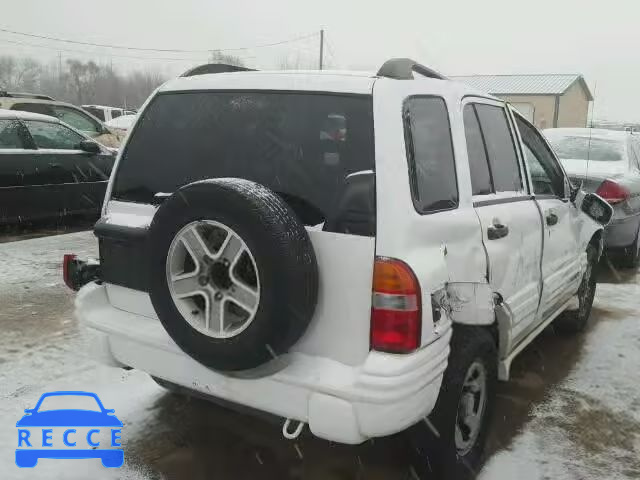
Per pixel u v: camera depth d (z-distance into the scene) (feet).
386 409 7.79
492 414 10.75
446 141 9.68
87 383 13.08
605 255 24.56
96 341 10.14
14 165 25.46
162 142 10.27
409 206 8.27
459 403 9.41
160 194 9.98
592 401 13.17
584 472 10.51
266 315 7.79
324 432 8.03
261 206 7.73
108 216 10.30
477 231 9.77
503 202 11.14
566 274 14.29
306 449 10.91
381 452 10.83
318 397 7.98
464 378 9.36
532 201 12.50
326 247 8.21
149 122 10.51
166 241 8.50
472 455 10.22
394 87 8.80
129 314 10.16
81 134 29.37
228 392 8.79
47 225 28.76
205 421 11.76
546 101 122.11
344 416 7.87
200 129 9.93
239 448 10.90
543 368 14.85
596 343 16.62
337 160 8.58
